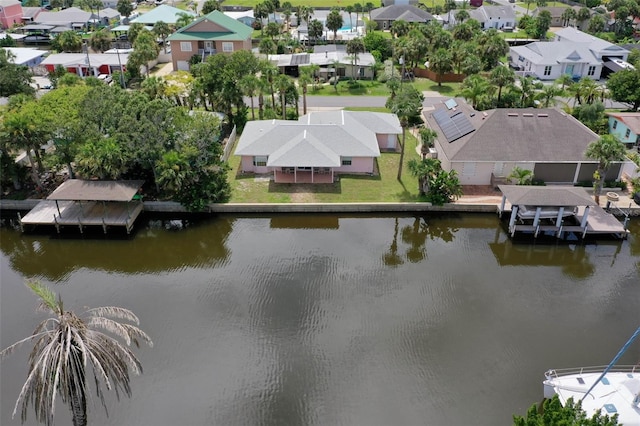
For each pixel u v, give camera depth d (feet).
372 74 282.56
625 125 188.65
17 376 98.94
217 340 107.55
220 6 471.62
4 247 143.02
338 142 175.42
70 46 306.35
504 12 412.16
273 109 217.77
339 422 89.92
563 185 166.40
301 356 103.71
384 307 117.60
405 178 172.96
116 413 91.25
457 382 97.66
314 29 334.85
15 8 398.42
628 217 155.43
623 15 375.86
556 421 67.97
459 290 124.06
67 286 126.21
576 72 281.74
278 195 161.89
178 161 148.66
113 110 160.15
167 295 121.90
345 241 144.77
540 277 129.80
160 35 335.26
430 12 460.96
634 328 111.75
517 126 169.99
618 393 89.61
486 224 153.69
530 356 103.60
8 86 204.95
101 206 154.51
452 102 201.77
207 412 91.71
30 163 170.71
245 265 133.28
